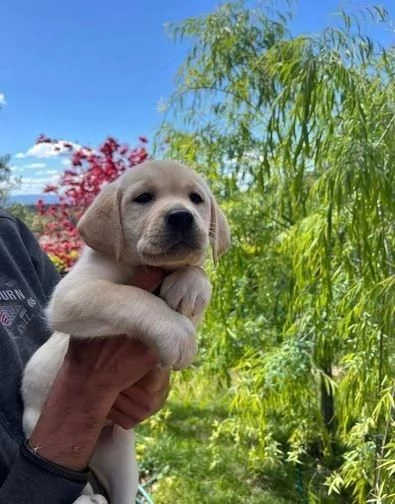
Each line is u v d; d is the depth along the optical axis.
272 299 1.03
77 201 1.51
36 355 0.43
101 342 0.35
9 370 0.41
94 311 0.35
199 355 1.17
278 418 1.06
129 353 0.35
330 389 0.93
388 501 0.67
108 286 0.37
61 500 0.33
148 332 0.35
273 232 1.02
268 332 1.05
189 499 0.97
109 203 0.42
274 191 0.97
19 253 0.48
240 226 1.02
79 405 0.35
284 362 0.91
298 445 0.97
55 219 1.54
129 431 0.46
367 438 0.77
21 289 0.45
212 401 1.35
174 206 0.40
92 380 0.35
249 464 1.04
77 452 0.34
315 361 0.91
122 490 0.44
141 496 0.73
